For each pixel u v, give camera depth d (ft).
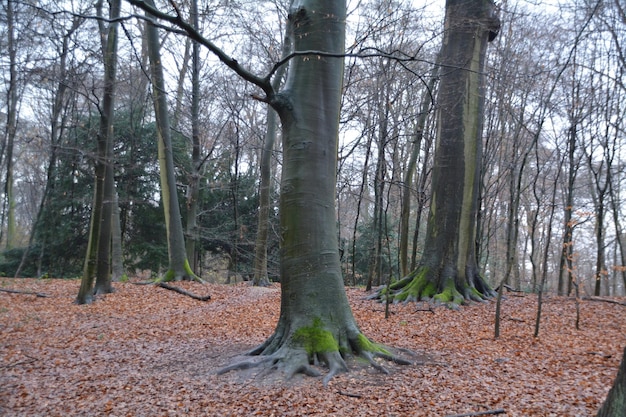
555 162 78.13
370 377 21.58
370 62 49.16
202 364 24.63
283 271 24.38
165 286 54.70
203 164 72.64
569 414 17.15
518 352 26.55
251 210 87.71
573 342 29.07
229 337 32.01
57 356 27.12
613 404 10.28
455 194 44.39
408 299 43.75
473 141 44.32
